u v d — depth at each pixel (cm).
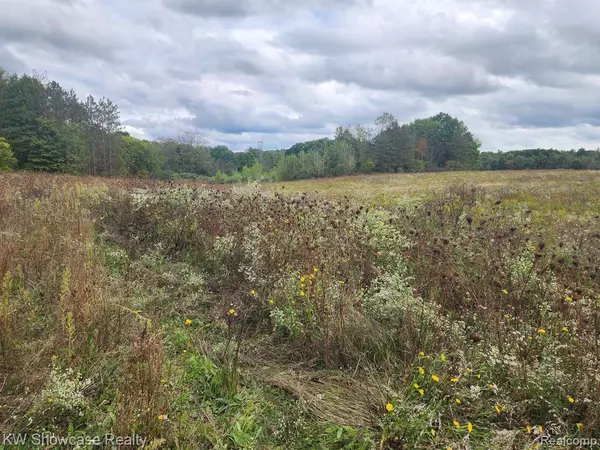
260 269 400
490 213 783
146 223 572
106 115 4372
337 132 6756
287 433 209
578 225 675
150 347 219
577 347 256
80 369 223
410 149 5928
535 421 223
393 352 278
